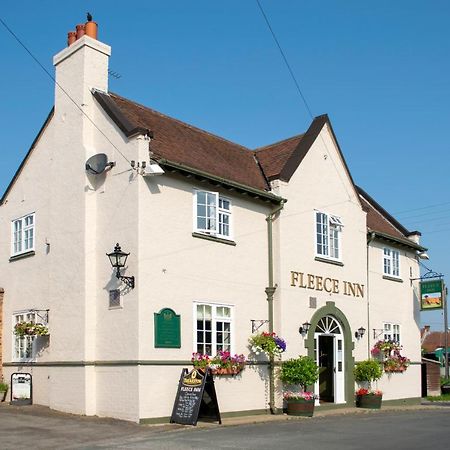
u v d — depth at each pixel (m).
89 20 17.78
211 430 14.03
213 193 17.48
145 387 14.85
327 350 21.47
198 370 15.23
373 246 24.31
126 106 18.69
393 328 24.81
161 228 15.91
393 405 23.92
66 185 17.31
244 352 17.78
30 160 19.69
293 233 19.72
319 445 11.76
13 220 20.14
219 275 17.38
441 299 26.11
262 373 18.23
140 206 15.48
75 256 16.62
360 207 23.23
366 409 20.81
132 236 15.50
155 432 13.45
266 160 21.59
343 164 22.64
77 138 17.20
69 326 16.48
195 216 16.92
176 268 16.14
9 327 19.47
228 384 17.09
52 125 18.83
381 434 13.60
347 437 13.02
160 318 15.47
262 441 12.22
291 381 18.22
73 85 17.62
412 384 25.45
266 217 19.36
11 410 16.48
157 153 16.59
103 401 15.53
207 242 17.16
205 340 16.67
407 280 26.22
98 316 16.06
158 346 15.30
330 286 21.02
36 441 11.84
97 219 16.52
